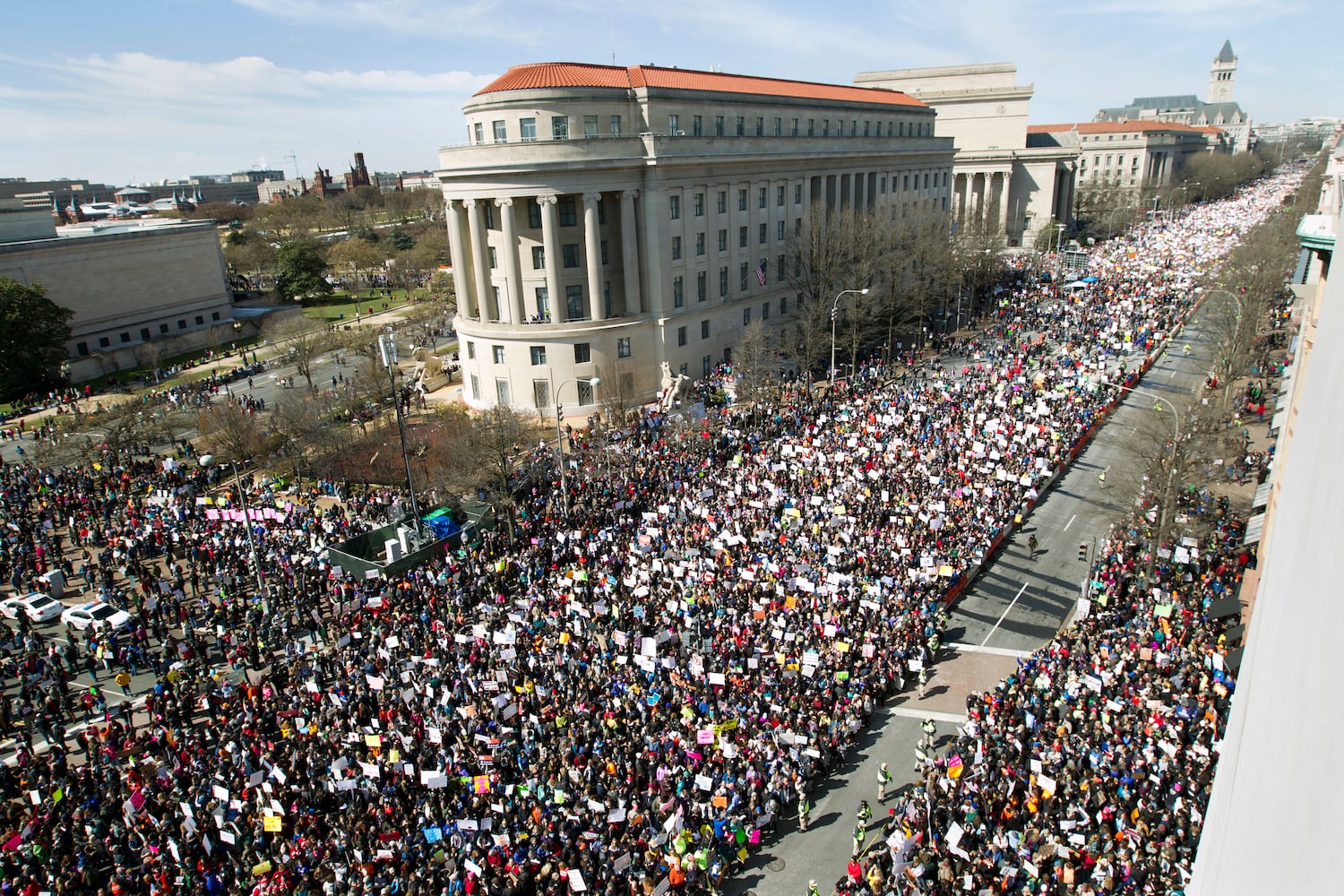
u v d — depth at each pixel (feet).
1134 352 272.31
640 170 242.17
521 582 138.92
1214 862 22.17
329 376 321.93
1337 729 9.16
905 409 210.18
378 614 129.59
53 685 116.37
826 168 324.19
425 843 83.30
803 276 300.81
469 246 269.64
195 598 146.72
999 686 108.37
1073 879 74.79
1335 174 128.57
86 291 364.99
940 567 133.59
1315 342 19.49
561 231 242.99
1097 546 156.87
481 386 258.98
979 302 364.17
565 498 163.22
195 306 419.33
